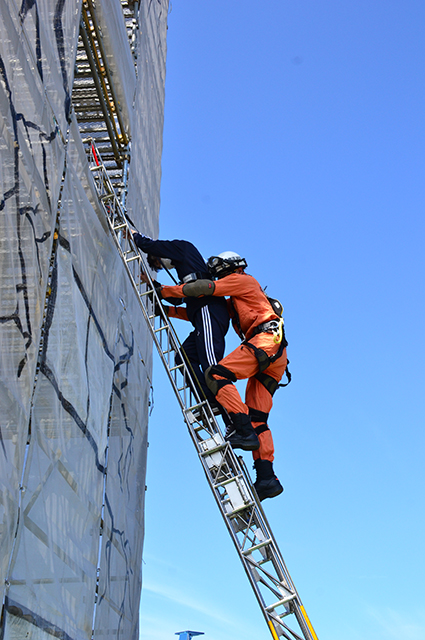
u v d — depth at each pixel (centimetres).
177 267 670
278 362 617
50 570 379
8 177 357
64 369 442
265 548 533
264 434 602
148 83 974
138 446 694
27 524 354
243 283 628
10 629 324
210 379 581
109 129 775
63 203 473
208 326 625
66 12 484
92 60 692
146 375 773
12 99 369
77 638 415
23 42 393
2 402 320
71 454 438
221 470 576
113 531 549
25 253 370
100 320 555
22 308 356
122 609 565
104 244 584
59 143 451
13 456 325
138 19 938
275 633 477
